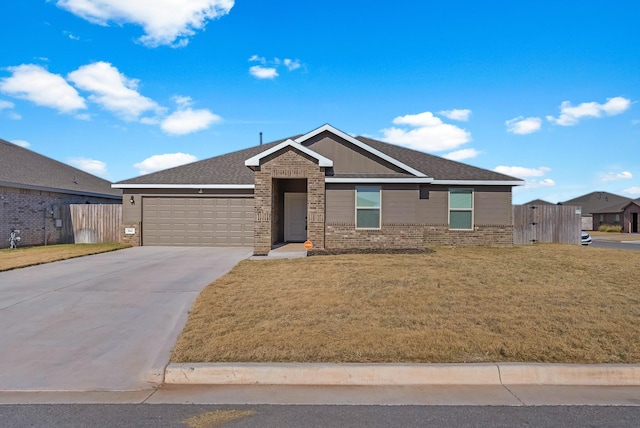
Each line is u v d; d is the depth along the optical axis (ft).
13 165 66.28
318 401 13.35
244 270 34.12
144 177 59.47
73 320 21.29
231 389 14.29
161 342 18.16
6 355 16.93
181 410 12.76
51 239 62.59
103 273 34.06
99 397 13.66
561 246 57.21
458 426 11.82
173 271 34.99
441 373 14.67
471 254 44.88
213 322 19.90
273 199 50.80
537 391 14.12
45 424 11.89
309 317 20.47
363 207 49.29
